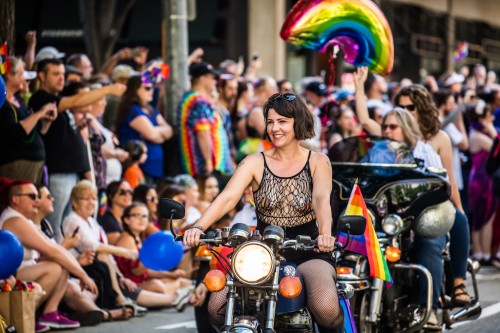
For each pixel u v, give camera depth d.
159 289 17.42
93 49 31.33
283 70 38.47
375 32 15.48
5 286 13.49
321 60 39.97
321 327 10.02
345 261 12.42
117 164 19.45
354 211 11.46
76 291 15.77
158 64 20.25
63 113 17.58
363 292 12.68
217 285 9.13
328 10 15.40
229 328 9.00
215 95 21.38
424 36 49.03
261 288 9.16
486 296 18.72
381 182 13.17
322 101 23.73
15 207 15.29
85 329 15.51
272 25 37.88
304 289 9.89
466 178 24.73
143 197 18.39
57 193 17.56
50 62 17.39
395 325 13.18
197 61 23.17
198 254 13.32
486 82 33.59
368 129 16.05
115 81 20.97
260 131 21.08
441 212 13.35
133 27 36.31
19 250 13.09
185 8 22.22
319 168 10.24
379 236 12.95
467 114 25.20
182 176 19.25
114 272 16.72
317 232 10.24
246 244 8.95
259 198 10.23
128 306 16.67
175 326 15.86
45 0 35.78
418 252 13.67
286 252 10.18
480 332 15.29
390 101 27.92
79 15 35.62
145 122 20.16
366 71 16.03
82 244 16.58
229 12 36.88
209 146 20.77
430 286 13.10
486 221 24.11
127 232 17.55
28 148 16.59
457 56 35.56
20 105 17.22
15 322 13.06
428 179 13.24
